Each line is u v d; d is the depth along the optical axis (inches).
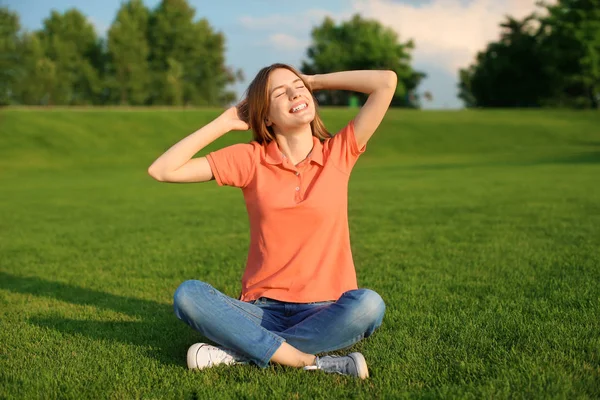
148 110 1566.2
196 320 107.5
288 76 118.5
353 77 122.0
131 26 2783.0
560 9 2341.3
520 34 2679.6
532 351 114.0
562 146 1323.8
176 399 98.2
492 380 100.0
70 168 1040.8
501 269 196.1
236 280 193.5
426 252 232.5
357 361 105.3
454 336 125.8
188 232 308.7
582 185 499.5
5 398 100.4
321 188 114.7
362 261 219.6
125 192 584.7
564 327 127.5
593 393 93.4
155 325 144.5
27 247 273.0
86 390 102.9
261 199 115.0
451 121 1577.3
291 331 109.3
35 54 2610.7
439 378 102.9
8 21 2546.8
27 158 1141.1
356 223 320.8
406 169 826.2
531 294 160.6
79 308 164.1
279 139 121.4
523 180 569.9
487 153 1248.8
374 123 119.8
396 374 106.0
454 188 513.3
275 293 113.6
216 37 3147.1
